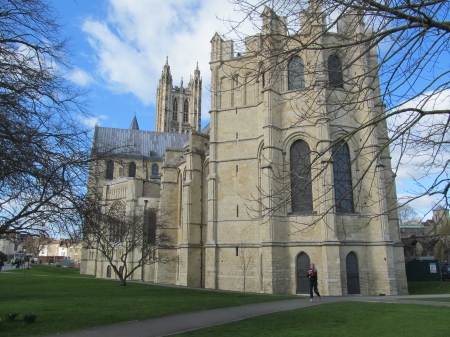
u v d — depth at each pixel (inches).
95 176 876.0
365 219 1886.1
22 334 770.2
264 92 2055.9
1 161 657.0
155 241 2815.0
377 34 471.5
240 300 1402.6
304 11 504.4
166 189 3090.6
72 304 1278.3
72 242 968.9
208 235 2219.5
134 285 2310.5
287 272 1900.8
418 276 2354.8
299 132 2006.6
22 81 708.7
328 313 1025.5
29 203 784.3
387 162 1946.4
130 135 4756.4
